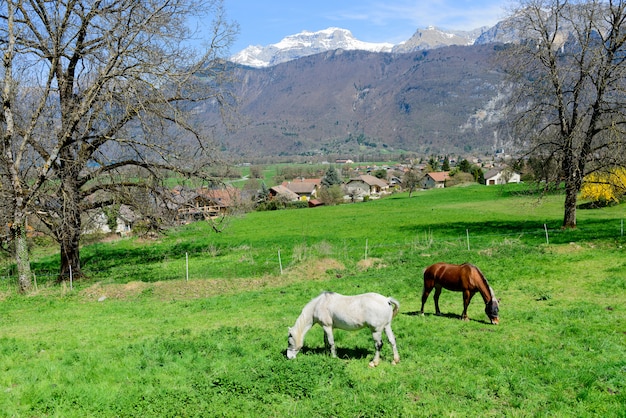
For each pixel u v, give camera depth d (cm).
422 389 1066
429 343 1370
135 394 1080
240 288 2614
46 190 2675
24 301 2488
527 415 940
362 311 1199
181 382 1145
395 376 1135
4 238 2700
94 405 1039
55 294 2606
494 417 945
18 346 1535
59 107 2764
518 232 4047
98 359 1338
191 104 2930
